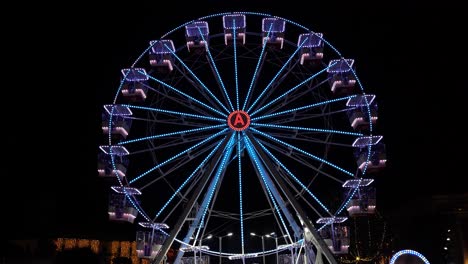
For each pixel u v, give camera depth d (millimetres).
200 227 33375
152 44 34719
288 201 31531
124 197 32094
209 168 30625
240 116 31969
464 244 66562
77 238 65750
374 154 32125
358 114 32469
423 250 67438
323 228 32688
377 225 63750
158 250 32469
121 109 33094
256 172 34094
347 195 32531
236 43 36094
